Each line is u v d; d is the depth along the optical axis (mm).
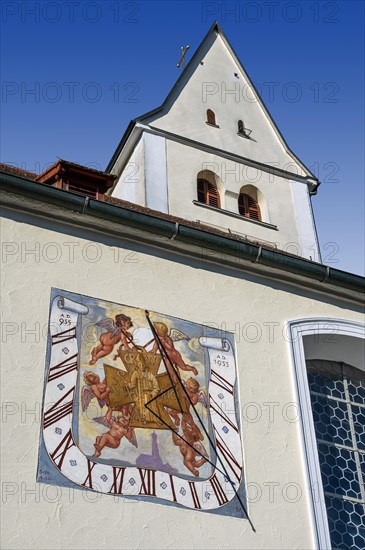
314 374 11531
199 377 9938
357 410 11469
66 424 8828
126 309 9938
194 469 9234
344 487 10609
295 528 9398
